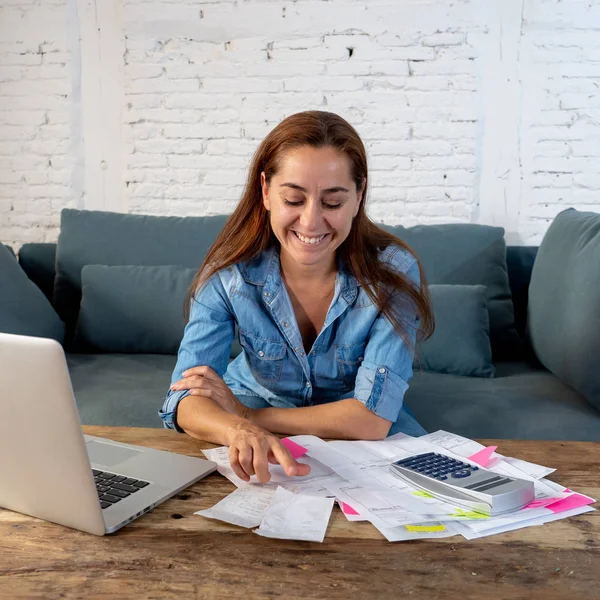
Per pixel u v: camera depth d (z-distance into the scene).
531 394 2.05
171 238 2.68
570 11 2.72
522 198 2.83
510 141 2.81
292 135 1.25
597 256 1.99
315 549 0.81
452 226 2.65
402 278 1.43
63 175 3.02
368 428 1.30
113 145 2.98
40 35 2.95
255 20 2.85
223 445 1.15
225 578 0.75
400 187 2.87
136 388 2.09
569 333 2.03
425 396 2.04
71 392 0.78
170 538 0.83
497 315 2.53
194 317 1.47
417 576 0.75
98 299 2.52
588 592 0.72
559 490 0.96
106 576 0.75
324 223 1.27
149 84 2.93
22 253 2.87
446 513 0.89
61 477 0.83
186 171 2.96
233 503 0.93
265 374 1.52
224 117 2.92
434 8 2.78
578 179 2.80
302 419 1.30
